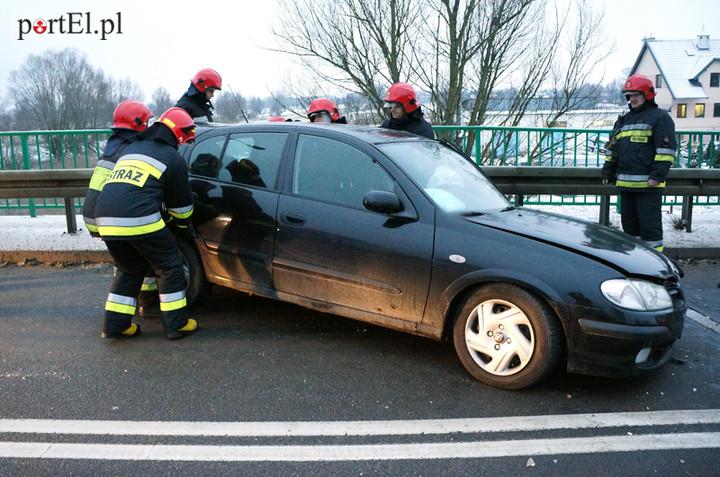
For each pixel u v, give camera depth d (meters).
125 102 4.82
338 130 4.46
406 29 13.98
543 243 3.64
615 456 2.94
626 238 4.13
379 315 4.05
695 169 7.35
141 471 2.77
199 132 5.04
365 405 3.46
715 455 2.95
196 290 4.90
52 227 7.66
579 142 9.34
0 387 3.66
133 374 3.86
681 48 56.22
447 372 3.93
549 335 3.50
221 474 2.76
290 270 4.38
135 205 4.14
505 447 3.01
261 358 4.14
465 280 3.70
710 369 4.01
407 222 3.94
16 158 9.04
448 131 9.68
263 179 4.59
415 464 2.86
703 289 5.90
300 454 2.93
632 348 3.41
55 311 5.12
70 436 3.08
